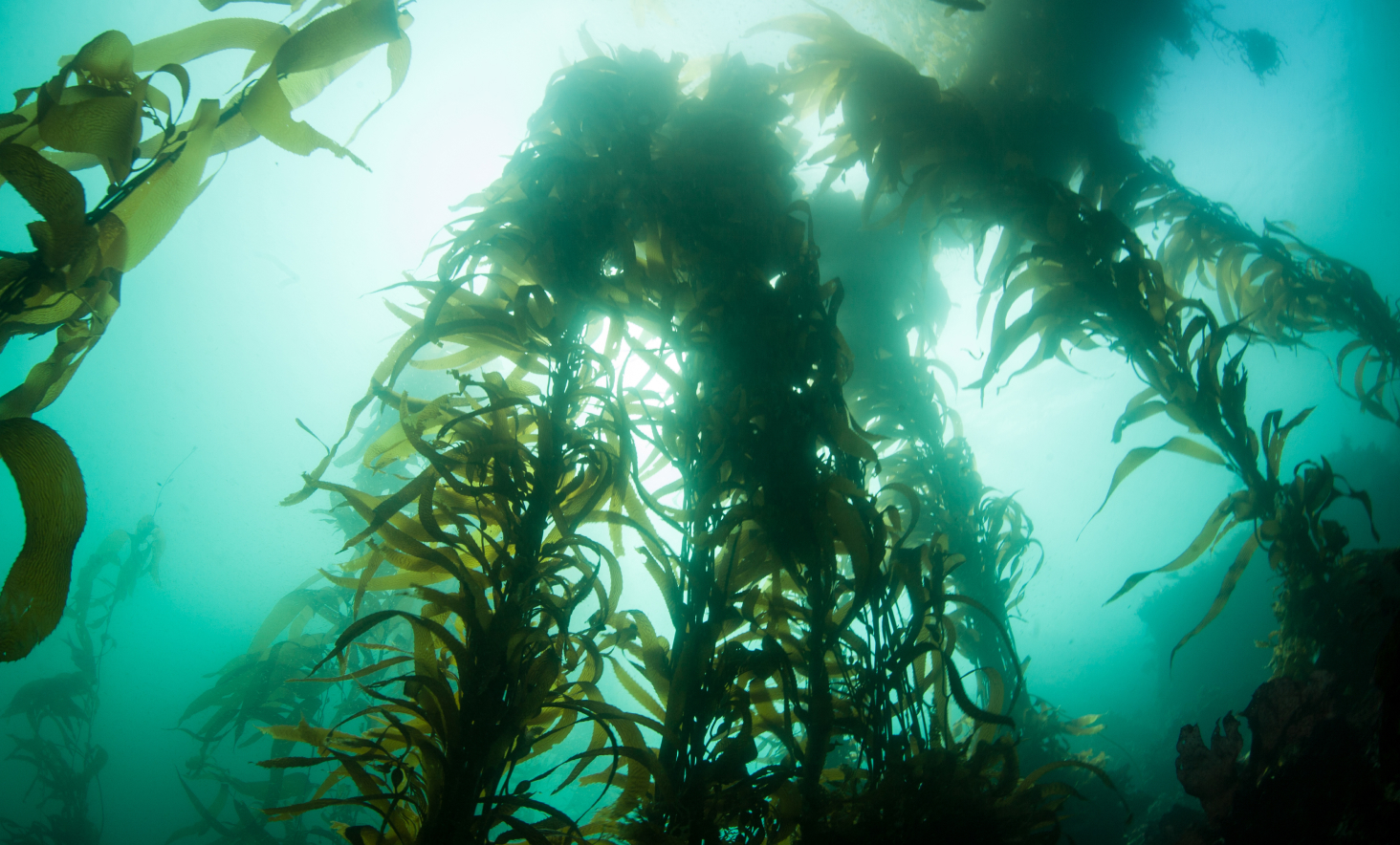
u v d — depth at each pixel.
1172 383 2.29
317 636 3.49
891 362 2.93
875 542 1.71
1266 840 1.68
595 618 1.47
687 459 1.78
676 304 2.09
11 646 0.94
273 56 1.50
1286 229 3.26
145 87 1.25
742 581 1.70
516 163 2.17
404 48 1.54
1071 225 2.52
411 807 1.41
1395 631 1.48
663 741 1.49
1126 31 3.56
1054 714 2.82
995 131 3.02
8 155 1.04
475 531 1.69
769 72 2.96
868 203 2.87
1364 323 2.97
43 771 4.38
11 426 1.03
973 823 1.49
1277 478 2.21
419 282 1.73
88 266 1.08
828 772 1.73
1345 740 1.68
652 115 2.48
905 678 1.68
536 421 1.62
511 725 1.27
